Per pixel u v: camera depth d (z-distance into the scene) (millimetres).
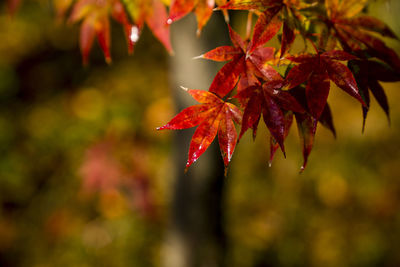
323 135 2977
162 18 846
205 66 1312
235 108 612
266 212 2773
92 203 2922
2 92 3500
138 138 2877
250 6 620
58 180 3117
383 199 2799
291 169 2908
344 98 3043
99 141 2783
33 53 3768
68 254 2723
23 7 3703
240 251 2590
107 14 944
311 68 594
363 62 655
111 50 3779
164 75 3494
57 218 2854
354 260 2648
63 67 3764
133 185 2570
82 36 989
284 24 616
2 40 3646
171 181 1632
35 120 3396
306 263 2668
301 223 2766
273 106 585
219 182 1519
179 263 1640
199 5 732
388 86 3113
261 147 2953
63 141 3213
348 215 2795
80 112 3303
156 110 2939
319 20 663
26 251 2816
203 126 611
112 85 3518
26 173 3129
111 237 2727
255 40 597
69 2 1080
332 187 2807
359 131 2910
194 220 1536
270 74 605
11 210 3006
